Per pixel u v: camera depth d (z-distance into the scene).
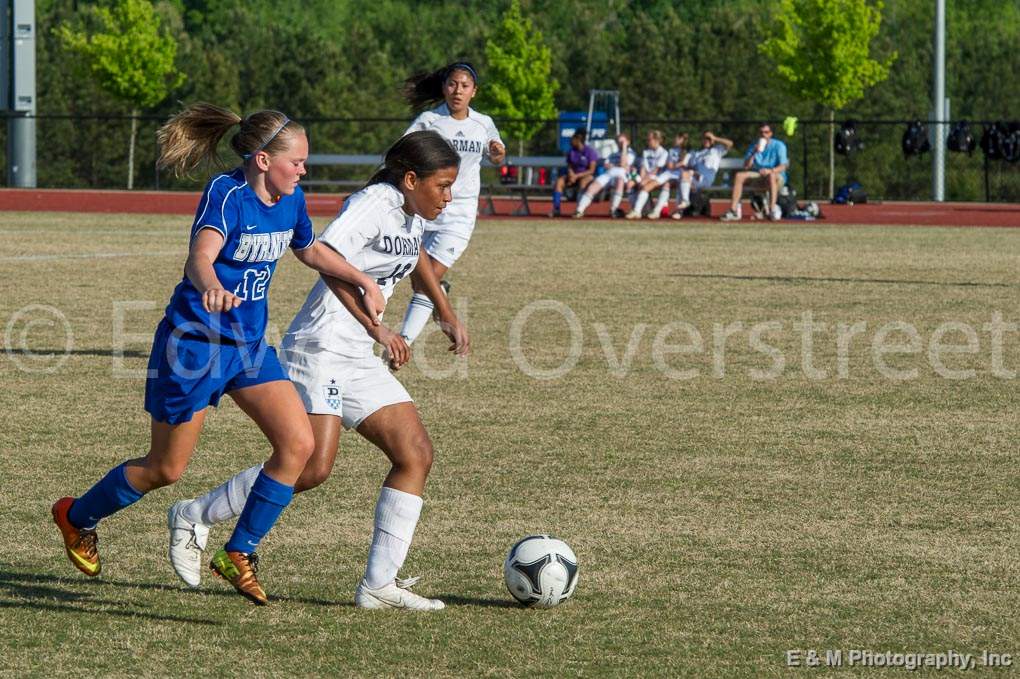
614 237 84.94
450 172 19.03
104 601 19.03
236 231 17.56
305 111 187.25
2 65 134.12
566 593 18.92
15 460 27.31
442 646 17.36
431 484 25.94
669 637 17.77
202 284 17.00
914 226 98.81
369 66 197.50
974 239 86.38
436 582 20.17
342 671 16.42
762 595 19.55
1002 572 20.77
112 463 27.22
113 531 22.58
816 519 23.77
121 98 171.50
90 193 130.50
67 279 58.03
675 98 191.88
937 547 22.09
